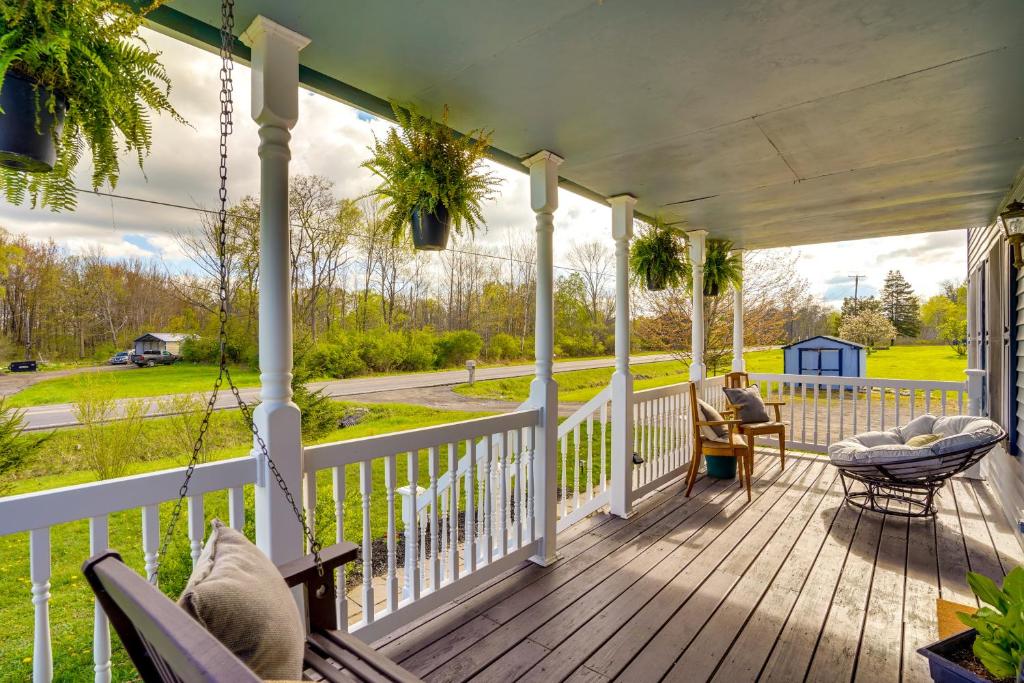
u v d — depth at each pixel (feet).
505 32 6.07
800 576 9.07
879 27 6.01
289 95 5.88
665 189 12.43
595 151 9.95
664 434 14.88
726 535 10.98
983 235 16.62
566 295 45.85
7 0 3.80
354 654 4.28
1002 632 4.59
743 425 15.05
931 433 13.08
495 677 6.37
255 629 3.13
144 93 4.74
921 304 59.06
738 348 20.01
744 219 15.60
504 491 8.93
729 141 9.53
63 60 3.97
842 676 6.41
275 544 5.52
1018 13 5.71
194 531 5.08
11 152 4.05
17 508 3.96
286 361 5.77
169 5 5.47
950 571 9.28
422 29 5.97
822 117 8.53
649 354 32.96
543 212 9.98
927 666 6.59
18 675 6.45
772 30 6.08
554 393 9.73
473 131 8.08
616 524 11.68
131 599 2.48
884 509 12.27
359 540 11.82
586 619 7.66
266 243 5.74
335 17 5.69
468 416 21.48
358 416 20.86
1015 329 12.19
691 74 7.12
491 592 8.50
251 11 5.52
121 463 10.61
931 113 8.41
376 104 8.00
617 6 5.57
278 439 5.58
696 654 6.84
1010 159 10.58
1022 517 10.18
